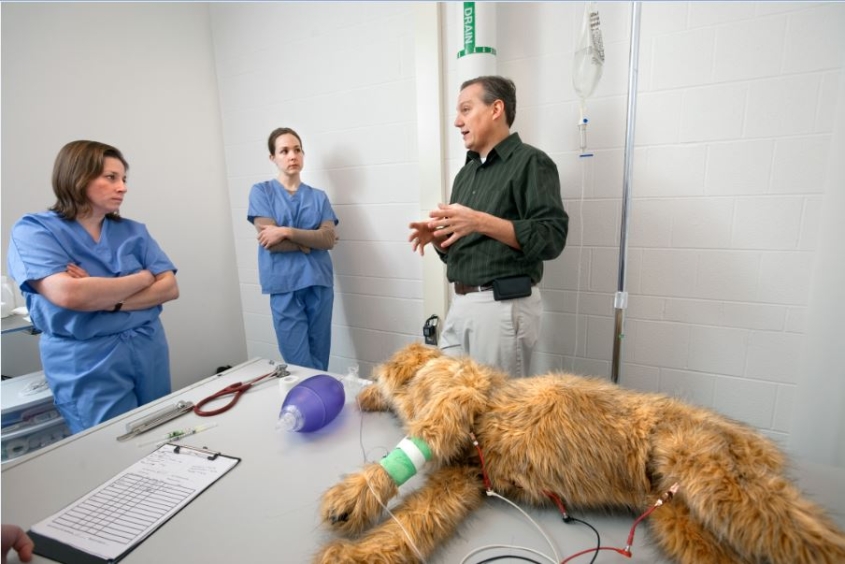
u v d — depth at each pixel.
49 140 1.87
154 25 2.22
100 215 1.42
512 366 1.44
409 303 2.26
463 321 1.48
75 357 1.35
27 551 0.60
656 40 1.54
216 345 2.67
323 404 0.90
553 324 1.89
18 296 1.73
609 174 1.68
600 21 1.60
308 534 0.63
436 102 1.91
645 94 1.58
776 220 1.49
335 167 2.30
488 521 0.64
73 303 1.26
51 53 1.86
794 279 1.50
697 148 1.55
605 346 1.82
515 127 1.80
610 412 0.65
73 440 0.90
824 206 1.42
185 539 0.63
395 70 2.04
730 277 1.59
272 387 1.14
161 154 2.31
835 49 1.34
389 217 2.21
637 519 0.60
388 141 2.13
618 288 1.46
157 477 0.77
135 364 1.46
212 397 1.07
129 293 1.38
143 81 2.20
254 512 0.68
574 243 1.79
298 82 2.30
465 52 1.71
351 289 2.41
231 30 2.43
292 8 2.23
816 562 0.46
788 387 1.57
